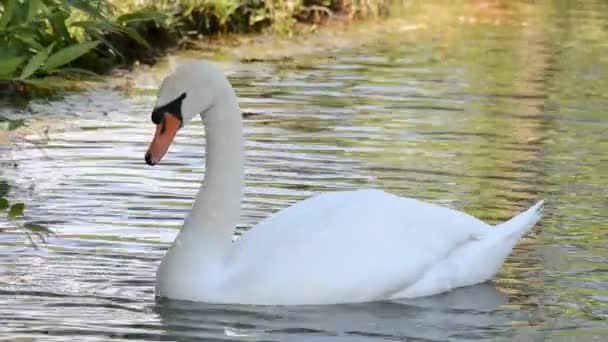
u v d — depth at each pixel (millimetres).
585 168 14859
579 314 9969
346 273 10055
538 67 22938
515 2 33062
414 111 18250
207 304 9922
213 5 26703
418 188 13617
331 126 16891
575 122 17828
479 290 10570
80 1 9633
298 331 9383
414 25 28688
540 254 11469
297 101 18781
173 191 13172
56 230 11633
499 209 12852
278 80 20781
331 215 10367
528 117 18109
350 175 14078
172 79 10039
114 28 10133
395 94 19656
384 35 27047
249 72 21641
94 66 21328
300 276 9969
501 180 14109
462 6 32219
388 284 10172
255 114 17609
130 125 16766
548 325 9711
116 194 12953
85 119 17109
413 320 9742
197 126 16672
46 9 9922
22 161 14391
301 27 28266
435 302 10219
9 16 9141
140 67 22016
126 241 11430
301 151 15219
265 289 9914
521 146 16031
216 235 10164
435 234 10547
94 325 9352
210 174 10219
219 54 23844
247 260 10086
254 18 27500
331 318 9711
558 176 14391
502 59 23766
